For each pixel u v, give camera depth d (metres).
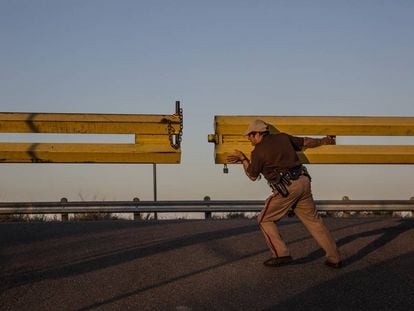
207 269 7.73
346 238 9.66
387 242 9.30
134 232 10.45
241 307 6.25
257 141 8.07
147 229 10.81
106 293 6.75
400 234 9.92
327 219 12.80
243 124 9.58
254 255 8.48
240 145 9.55
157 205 16.17
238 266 7.88
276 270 7.69
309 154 9.52
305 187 7.80
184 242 9.39
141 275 7.46
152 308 6.23
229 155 8.84
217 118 9.59
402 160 9.66
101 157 9.58
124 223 11.94
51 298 6.58
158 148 9.66
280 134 7.97
